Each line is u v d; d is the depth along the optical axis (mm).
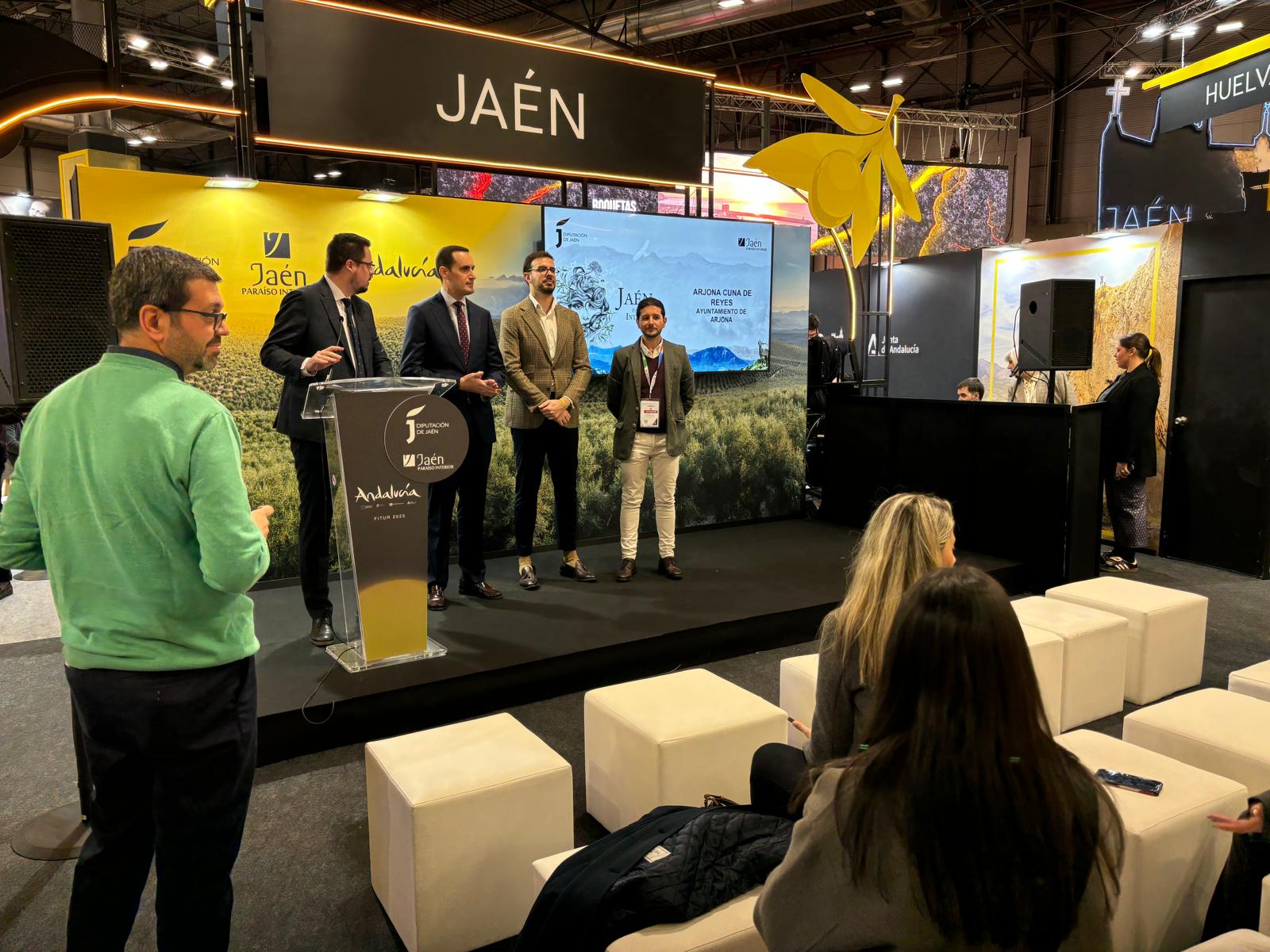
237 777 1719
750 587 4648
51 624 4746
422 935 2088
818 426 7109
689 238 5758
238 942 2184
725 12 9484
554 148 4938
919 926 946
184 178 4383
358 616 3418
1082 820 957
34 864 2500
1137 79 11922
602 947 1590
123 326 1653
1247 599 5145
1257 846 1904
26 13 9016
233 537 1593
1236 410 5660
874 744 1015
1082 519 5258
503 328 4414
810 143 5508
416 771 2201
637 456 4738
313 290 3627
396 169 10180
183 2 10453
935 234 10680
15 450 6867
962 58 13539
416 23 4430
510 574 4934
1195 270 5820
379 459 3307
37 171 14656
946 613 969
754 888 1689
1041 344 5203
